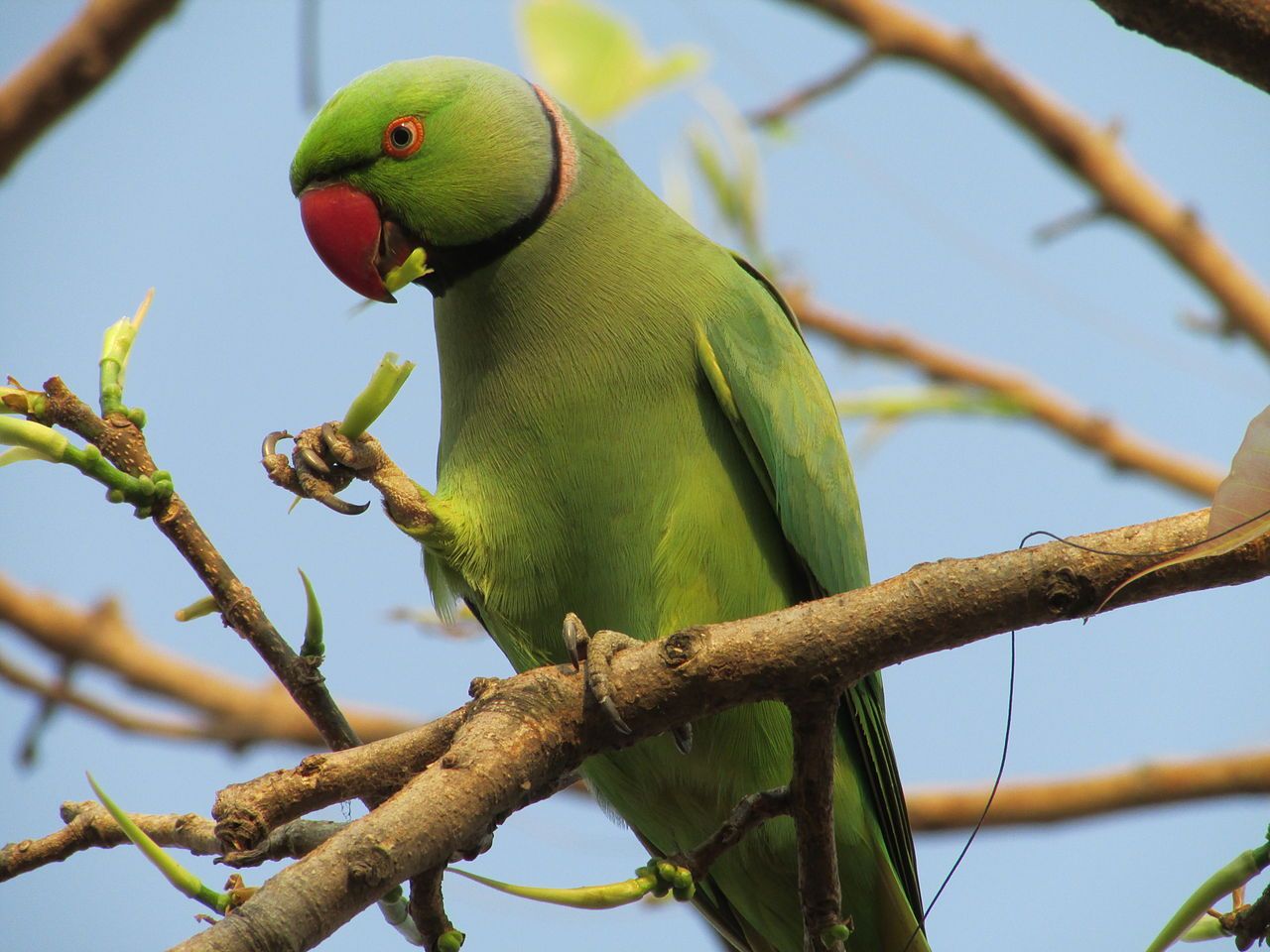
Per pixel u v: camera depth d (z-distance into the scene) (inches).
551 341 266.5
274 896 149.1
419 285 283.4
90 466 190.5
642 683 184.1
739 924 299.0
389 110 273.9
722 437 271.7
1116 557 174.9
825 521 281.7
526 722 180.4
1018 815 369.4
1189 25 199.8
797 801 191.2
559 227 270.8
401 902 193.2
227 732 379.2
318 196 278.1
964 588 178.2
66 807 203.3
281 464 225.8
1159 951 182.1
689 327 268.7
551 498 264.8
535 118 277.0
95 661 384.5
